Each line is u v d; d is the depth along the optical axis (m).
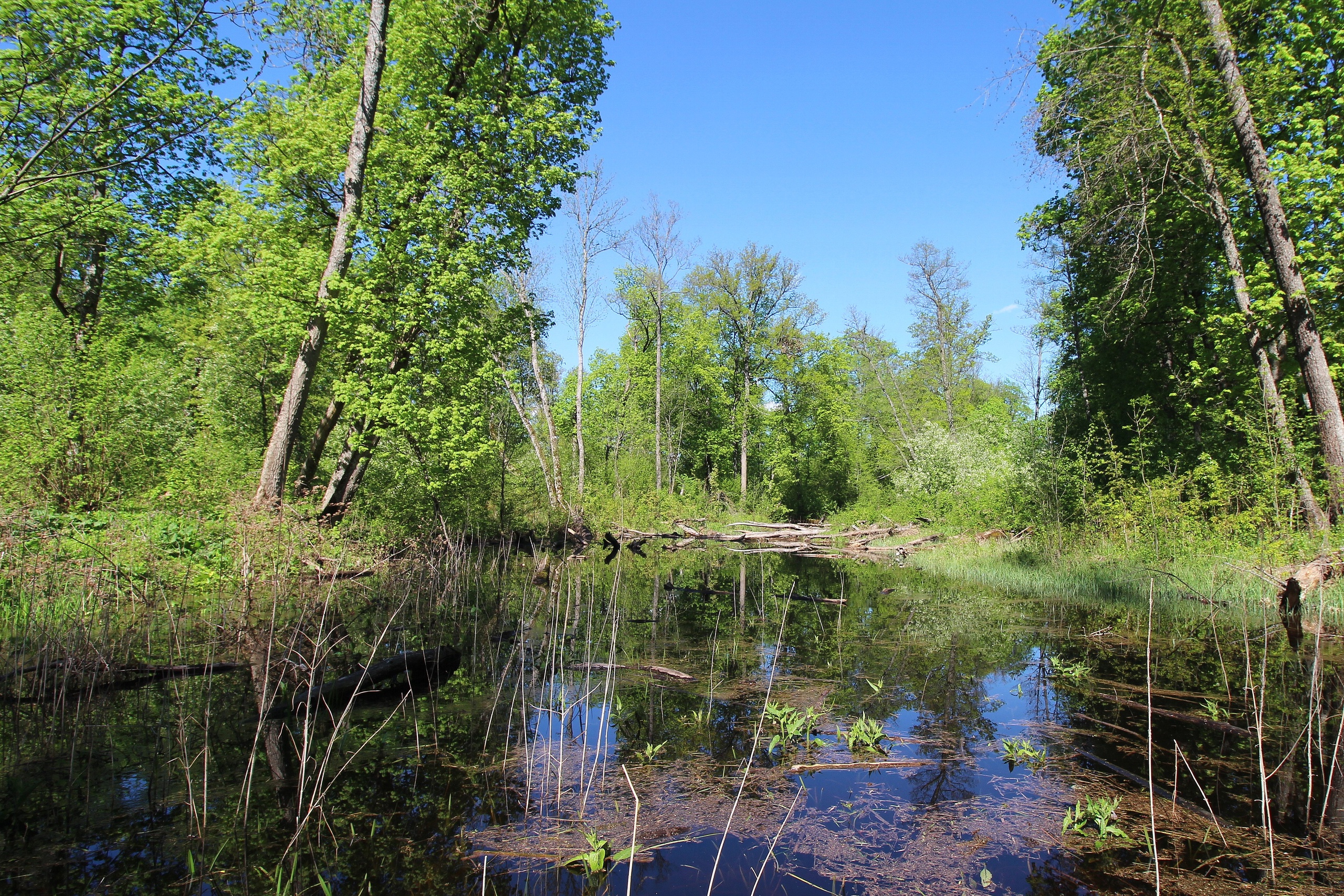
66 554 7.24
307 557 9.50
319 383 14.02
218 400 14.30
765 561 16.98
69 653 5.02
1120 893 2.51
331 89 12.84
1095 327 15.83
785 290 31.03
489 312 13.73
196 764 3.71
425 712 4.67
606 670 5.88
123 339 13.55
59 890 2.52
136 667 5.22
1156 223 12.99
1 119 11.14
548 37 13.91
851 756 3.94
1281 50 10.61
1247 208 11.76
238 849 2.84
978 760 3.86
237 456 13.06
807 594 10.59
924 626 7.82
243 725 4.30
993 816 3.18
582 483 23.92
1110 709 4.71
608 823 3.11
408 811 3.21
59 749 3.88
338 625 7.08
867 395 37.34
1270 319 10.66
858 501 30.50
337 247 10.84
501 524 16.11
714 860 2.80
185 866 2.71
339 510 12.32
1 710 4.51
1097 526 12.70
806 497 33.41
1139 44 11.23
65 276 15.45
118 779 3.49
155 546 8.20
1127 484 11.95
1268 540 9.34
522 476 21.52
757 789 3.49
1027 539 14.74
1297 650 6.10
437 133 11.98
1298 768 3.63
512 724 4.43
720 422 35.09
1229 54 10.66
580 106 14.55
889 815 3.19
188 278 14.33
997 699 4.98
